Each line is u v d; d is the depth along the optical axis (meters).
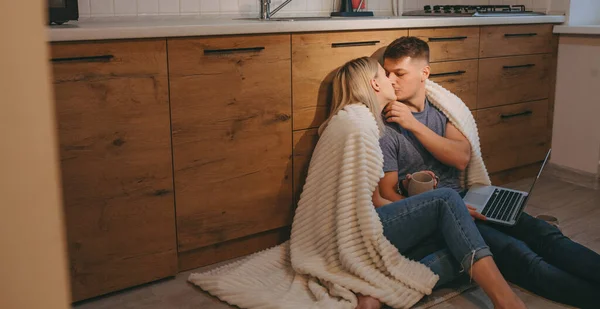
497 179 3.05
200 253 2.13
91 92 1.77
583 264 1.76
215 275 1.96
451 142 2.16
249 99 2.09
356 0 3.02
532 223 1.94
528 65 3.01
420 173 2.08
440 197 1.81
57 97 1.71
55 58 1.69
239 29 1.99
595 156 3.00
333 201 1.93
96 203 1.84
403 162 2.15
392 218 1.83
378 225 1.81
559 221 2.54
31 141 0.33
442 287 1.93
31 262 0.34
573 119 3.09
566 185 3.06
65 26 1.86
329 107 2.28
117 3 2.36
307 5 2.94
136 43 1.82
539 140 3.17
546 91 3.14
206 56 1.96
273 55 2.11
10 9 0.32
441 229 1.80
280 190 2.23
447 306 1.83
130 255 1.93
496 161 2.99
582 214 2.62
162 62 1.88
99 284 1.89
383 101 2.14
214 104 2.01
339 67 2.28
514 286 1.94
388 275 1.81
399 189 2.16
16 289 0.34
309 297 1.80
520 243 1.89
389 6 3.22
